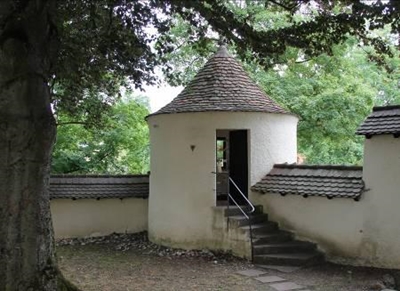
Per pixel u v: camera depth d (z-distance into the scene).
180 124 12.93
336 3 7.29
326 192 11.23
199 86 13.41
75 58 8.97
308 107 18.72
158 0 6.27
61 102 13.72
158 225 13.51
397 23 6.52
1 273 6.27
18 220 6.34
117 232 15.45
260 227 11.93
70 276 9.72
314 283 9.24
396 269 10.14
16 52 6.23
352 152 22.48
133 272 10.21
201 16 6.95
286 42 7.58
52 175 15.12
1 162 6.27
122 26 8.02
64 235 14.77
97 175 15.65
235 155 14.36
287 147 13.59
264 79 19.92
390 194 10.31
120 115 20.42
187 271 10.34
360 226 10.77
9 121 6.23
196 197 12.62
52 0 6.48
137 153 22.78
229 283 9.22
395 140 10.27
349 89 19.27
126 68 9.58
